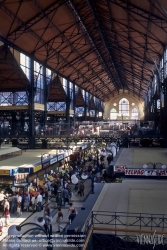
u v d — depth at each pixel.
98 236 7.86
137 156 22.36
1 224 14.32
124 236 7.65
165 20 20.70
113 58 47.97
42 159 23.02
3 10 21.08
